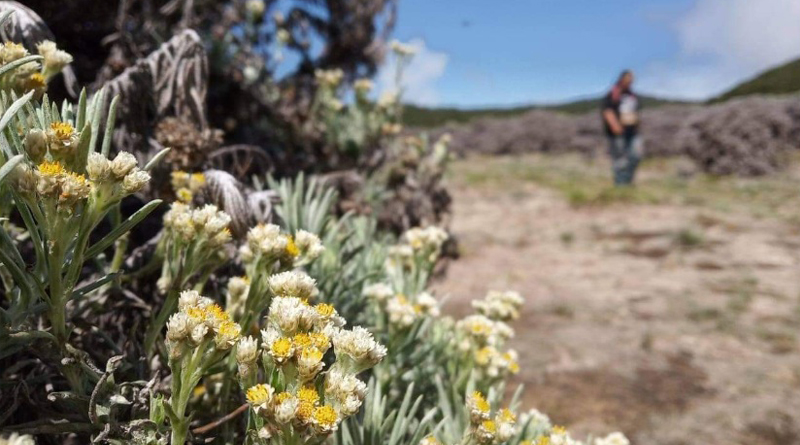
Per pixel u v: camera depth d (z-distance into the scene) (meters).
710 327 4.82
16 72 0.95
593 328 4.82
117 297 1.16
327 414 0.77
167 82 1.58
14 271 0.82
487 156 24.19
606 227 8.98
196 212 1.04
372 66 3.96
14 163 0.71
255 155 2.24
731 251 7.46
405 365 1.57
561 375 3.92
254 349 0.83
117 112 1.48
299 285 0.95
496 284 6.07
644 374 3.96
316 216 1.79
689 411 3.48
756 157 14.59
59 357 0.87
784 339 4.57
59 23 2.04
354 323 1.58
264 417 0.78
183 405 0.84
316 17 3.70
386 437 1.27
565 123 24.88
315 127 3.18
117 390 0.89
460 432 1.39
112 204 0.83
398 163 3.46
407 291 1.96
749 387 3.79
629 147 12.98
